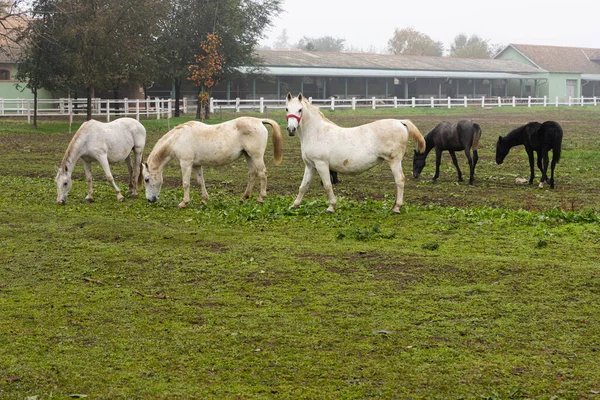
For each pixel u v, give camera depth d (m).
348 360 6.29
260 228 11.73
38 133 34.12
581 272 8.81
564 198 14.92
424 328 7.02
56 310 7.67
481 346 6.56
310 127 12.36
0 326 7.16
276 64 57.16
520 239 10.70
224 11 43.09
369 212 12.90
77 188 16.62
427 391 5.69
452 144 17.27
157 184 13.75
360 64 62.78
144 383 5.86
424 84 67.38
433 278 8.69
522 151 24.84
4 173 19.94
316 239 10.86
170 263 9.55
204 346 6.63
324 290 8.30
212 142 13.38
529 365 6.15
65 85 39.03
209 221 12.31
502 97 72.00
